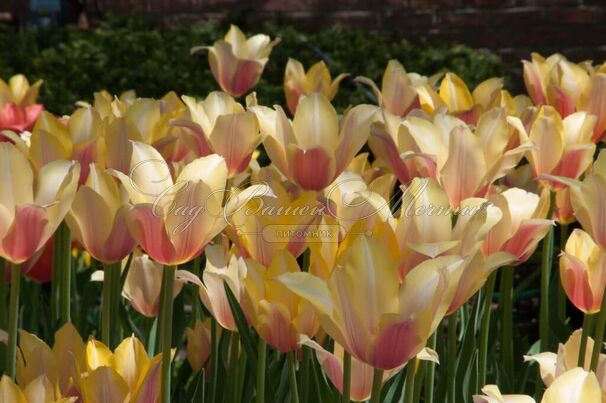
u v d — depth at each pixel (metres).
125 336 1.84
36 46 4.82
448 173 1.56
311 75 2.19
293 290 1.30
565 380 1.29
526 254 1.56
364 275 1.29
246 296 1.43
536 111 1.83
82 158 1.60
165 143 1.67
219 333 1.75
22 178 1.42
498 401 1.30
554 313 1.89
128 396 1.34
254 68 2.18
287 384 1.66
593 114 1.87
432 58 4.55
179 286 1.83
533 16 6.02
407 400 1.38
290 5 5.98
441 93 1.93
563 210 1.83
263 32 4.78
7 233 1.42
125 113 1.67
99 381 1.33
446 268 1.29
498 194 1.54
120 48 4.52
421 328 1.29
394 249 1.36
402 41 4.80
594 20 5.99
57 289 1.75
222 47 2.17
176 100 1.87
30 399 1.28
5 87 2.11
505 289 1.79
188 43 4.60
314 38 4.73
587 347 1.52
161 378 1.43
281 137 1.62
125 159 1.60
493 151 1.61
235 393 1.62
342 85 4.38
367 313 1.30
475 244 1.37
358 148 1.60
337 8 5.99
